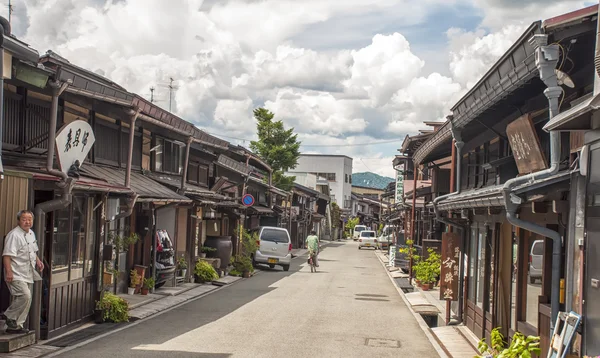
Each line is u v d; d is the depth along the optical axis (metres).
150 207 16.36
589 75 7.94
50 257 10.03
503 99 10.41
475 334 11.95
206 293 18.33
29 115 11.37
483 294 11.32
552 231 7.14
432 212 26.05
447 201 11.68
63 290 10.55
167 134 17.81
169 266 18.20
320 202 74.50
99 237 12.00
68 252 10.72
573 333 6.05
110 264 13.29
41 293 9.82
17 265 8.92
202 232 24.02
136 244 16.50
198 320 13.02
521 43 8.05
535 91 9.59
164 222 18.77
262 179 37.16
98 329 11.30
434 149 18.62
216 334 11.38
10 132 10.79
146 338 10.66
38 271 9.52
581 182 6.46
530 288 8.77
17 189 9.17
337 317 14.23
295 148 45.12
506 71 8.88
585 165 6.29
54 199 9.81
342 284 22.31
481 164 14.84
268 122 45.12
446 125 14.64
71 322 10.97
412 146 29.06
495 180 13.25
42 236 9.56
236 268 24.28
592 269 6.00
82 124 9.91
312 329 12.44
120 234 15.03
